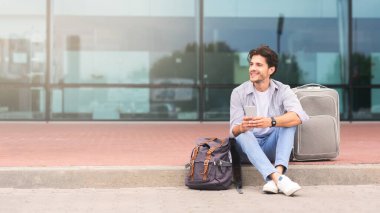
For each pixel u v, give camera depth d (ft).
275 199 15.64
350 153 21.75
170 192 16.67
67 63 40.78
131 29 41.11
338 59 41.78
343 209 14.46
